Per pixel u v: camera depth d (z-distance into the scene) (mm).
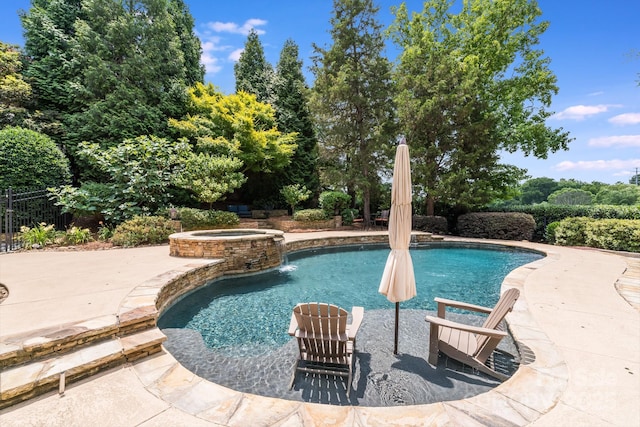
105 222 11852
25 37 13922
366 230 16141
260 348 3977
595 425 2146
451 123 15398
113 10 14656
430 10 18422
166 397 2557
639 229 9820
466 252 11836
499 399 2463
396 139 17281
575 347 3307
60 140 13680
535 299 5008
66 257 7879
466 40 17484
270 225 16000
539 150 17453
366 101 16516
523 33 16891
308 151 20734
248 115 16359
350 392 2955
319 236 12898
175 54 16578
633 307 4613
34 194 10312
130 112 14312
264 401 2529
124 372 2939
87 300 4336
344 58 16766
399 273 3553
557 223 12539
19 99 12945
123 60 14953
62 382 2615
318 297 6266
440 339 3570
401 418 2299
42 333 3115
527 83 16828
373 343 4051
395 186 3648
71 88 13727
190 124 15109
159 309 4828
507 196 18031
